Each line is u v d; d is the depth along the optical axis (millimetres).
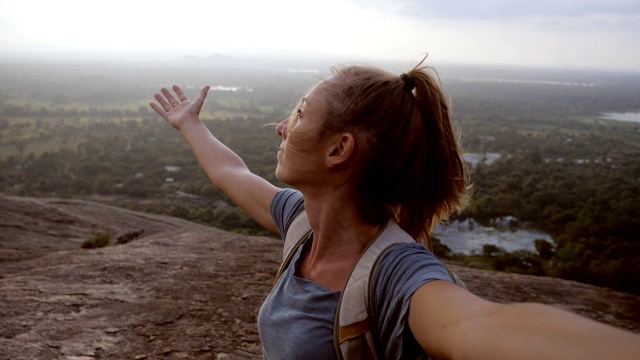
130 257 5457
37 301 3814
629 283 21047
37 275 4672
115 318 3514
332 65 901
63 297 3939
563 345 420
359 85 830
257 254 5688
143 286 4328
